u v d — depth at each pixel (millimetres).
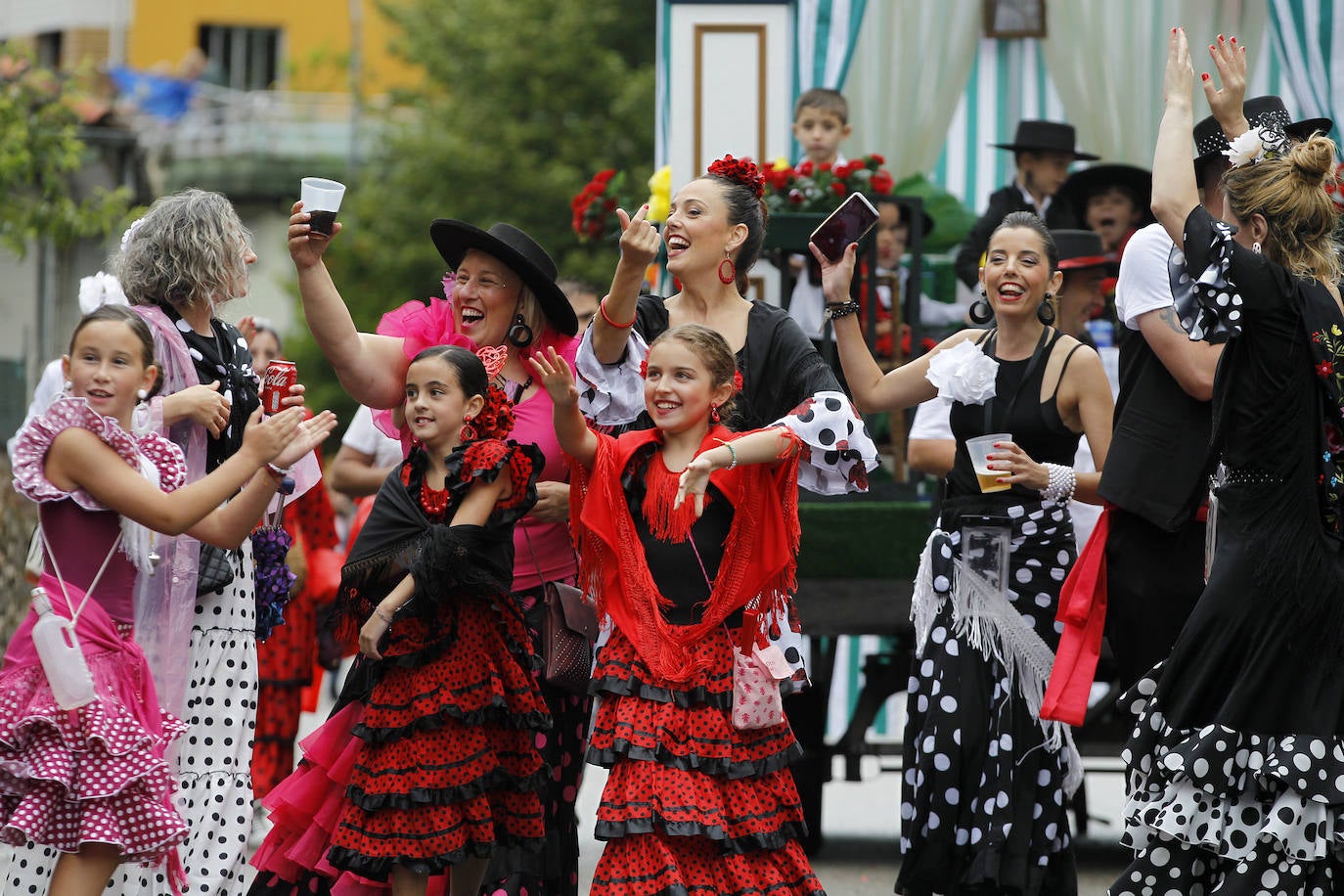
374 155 88125
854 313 17422
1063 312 22141
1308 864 13555
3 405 53188
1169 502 16031
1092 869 21609
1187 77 14773
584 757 16203
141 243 15461
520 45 82500
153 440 14305
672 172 29547
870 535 21125
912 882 16547
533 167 81250
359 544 15227
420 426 14969
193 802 15211
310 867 15000
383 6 89938
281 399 14695
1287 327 13672
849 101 32688
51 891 13648
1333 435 13766
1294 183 14016
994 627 16453
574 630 15648
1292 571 13602
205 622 15359
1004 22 32406
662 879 13516
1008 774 16297
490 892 15602
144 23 106000
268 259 90625
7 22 106750
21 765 13508
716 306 16047
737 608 14258
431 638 14492
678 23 29781
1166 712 14062
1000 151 32875
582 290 25594
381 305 81062
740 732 14078
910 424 23219
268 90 105625
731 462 13812
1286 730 13570
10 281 53781
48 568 14016
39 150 42812
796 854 14258
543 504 15758
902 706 31922
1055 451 16953
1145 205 28031
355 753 14891
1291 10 30953
